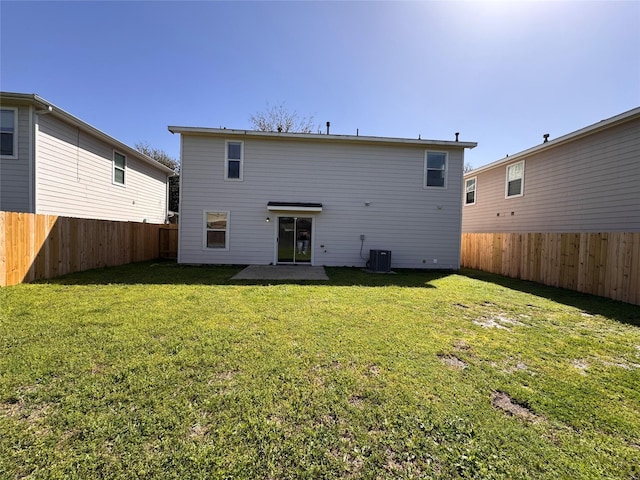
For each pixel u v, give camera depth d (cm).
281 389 246
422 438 193
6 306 474
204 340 347
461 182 1116
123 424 197
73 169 988
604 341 380
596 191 923
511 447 187
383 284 763
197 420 204
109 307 478
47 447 177
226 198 1062
